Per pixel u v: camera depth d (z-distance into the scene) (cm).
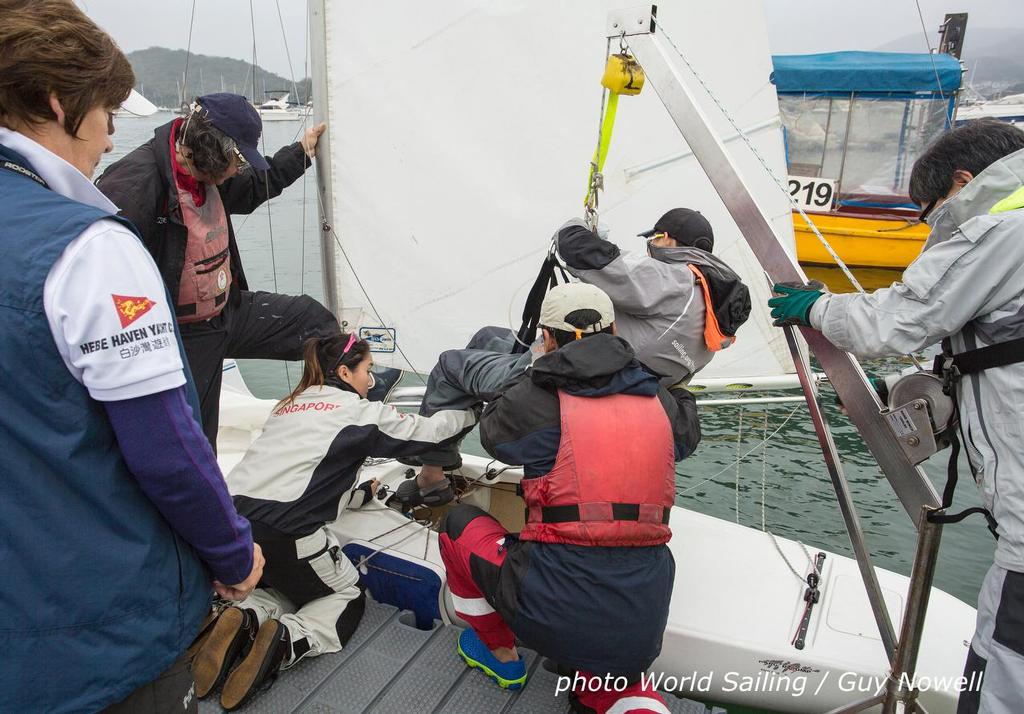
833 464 183
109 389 87
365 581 231
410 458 248
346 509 250
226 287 221
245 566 111
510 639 195
